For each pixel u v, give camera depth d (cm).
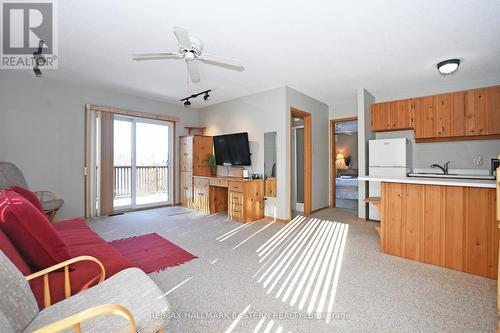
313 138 491
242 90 437
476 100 350
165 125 542
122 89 436
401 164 384
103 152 435
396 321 155
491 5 193
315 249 282
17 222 125
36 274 116
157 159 563
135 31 236
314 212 493
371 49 274
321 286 199
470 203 221
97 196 434
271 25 224
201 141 527
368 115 438
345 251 276
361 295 185
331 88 423
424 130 389
